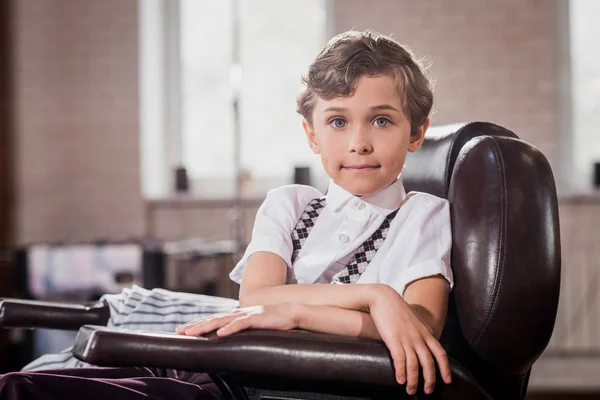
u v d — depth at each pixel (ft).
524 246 4.09
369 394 3.71
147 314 4.93
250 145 13.74
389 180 4.24
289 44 13.65
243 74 13.71
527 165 4.22
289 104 13.69
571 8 13.11
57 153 12.92
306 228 4.57
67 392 3.58
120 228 12.89
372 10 12.75
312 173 13.21
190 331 3.73
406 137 4.20
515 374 4.25
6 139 12.81
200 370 3.58
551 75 12.54
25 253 10.36
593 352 12.41
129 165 12.86
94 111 12.88
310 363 3.52
